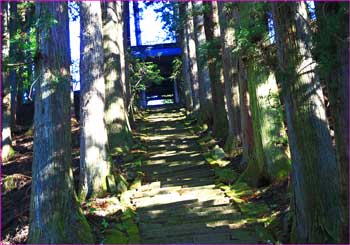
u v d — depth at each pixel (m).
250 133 11.36
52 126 6.87
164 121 23.58
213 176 12.16
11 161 16.98
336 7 4.78
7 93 18.03
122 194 10.56
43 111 6.88
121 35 18.61
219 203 9.54
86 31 11.52
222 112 16.48
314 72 5.69
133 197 10.54
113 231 8.14
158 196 10.43
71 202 7.05
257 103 10.20
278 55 6.42
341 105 5.05
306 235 6.25
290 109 6.31
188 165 13.34
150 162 14.12
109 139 15.41
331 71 5.07
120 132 15.62
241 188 10.14
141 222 8.84
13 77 20.42
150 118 25.94
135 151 15.32
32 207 6.82
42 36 6.89
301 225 6.38
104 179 10.88
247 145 11.44
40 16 6.69
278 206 8.50
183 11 20.48
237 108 13.45
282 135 10.01
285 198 8.64
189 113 24.81
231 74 13.40
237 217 8.64
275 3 6.27
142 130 20.39
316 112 6.14
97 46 11.57
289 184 8.91
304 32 6.06
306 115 6.13
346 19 4.58
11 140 19.09
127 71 21.59
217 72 16.50
